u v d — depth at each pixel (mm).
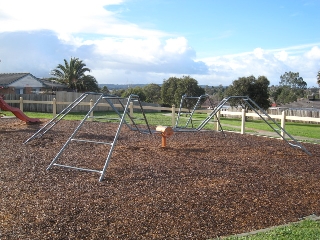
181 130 9742
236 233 4316
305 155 9531
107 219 4559
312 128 22922
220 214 4887
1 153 8562
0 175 6555
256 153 9453
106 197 5410
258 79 36188
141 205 5094
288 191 6086
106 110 33906
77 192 5625
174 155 8766
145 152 9047
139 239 4043
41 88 51719
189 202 5289
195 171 7168
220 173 7098
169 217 4699
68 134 11992
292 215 4980
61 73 58406
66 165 7461
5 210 4770
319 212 5137
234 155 9055
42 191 5645
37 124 14789
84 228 4266
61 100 29969
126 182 6250
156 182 6301
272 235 4164
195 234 4230
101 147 9664
